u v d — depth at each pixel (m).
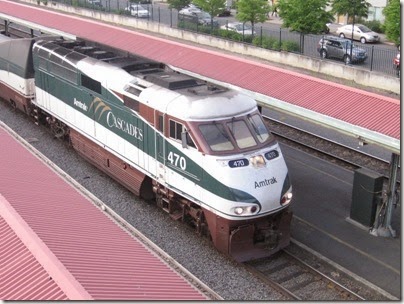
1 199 10.37
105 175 17.42
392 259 12.62
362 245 13.22
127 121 14.52
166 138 12.93
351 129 13.25
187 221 13.91
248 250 12.14
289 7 30.52
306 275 12.14
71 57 17.44
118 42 24.95
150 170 13.91
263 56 31.45
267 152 12.25
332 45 31.02
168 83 13.45
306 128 21.86
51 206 10.63
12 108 24.28
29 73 21.09
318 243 13.30
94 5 46.56
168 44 22.86
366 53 30.17
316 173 17.42
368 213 13.81
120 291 7.75
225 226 11.81
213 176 11.72
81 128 17.33
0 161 13.01
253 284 11.73
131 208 15.13
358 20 41.41
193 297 8.11
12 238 8.95
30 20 30.83
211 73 18.70
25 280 7.81
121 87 14.64
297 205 15.23
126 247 9.43
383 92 24.69
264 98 15.84
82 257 8.59
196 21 36.91
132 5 46.75
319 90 15.52
